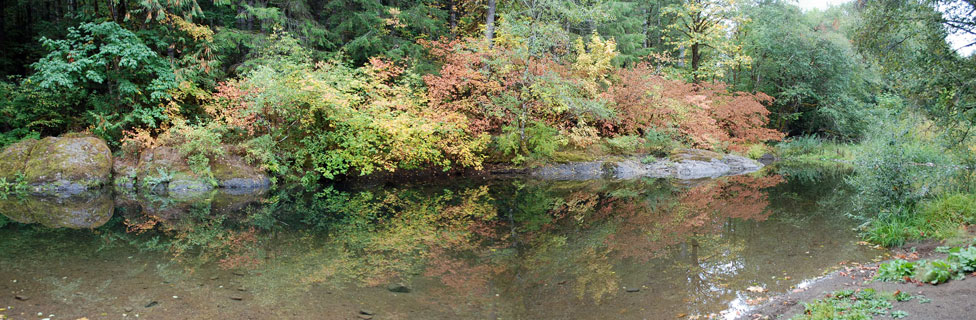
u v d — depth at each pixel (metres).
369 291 5.08
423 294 5.01
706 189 13.22
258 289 5.08
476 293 5.07
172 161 12.19
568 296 4.98
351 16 16.59
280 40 14.17
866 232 7.55
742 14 22.75
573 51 17.56
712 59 23.34
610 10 17.03
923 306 3.86
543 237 7.64
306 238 7.40
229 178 12.31
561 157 16.41
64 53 11.98
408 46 16.88
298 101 12.85
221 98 13.67
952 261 4.74
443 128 13.84
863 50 10.09
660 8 25.77
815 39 23.42
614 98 16.72
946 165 7.70
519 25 15.06
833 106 23.59
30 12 18.69
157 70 12.48
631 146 17.12
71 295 4.77
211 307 4.54
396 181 14.19
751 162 18.62
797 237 7.50
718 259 6.33
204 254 6.43
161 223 8.34
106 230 7.73
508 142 15.55
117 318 4.22
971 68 8.52
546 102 15.03
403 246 6.99
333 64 15.16
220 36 14.03
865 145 9.09
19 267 5.67
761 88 24.88
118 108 12.91
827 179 15.48
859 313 3.84
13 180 11.52
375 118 13.06
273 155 12.74
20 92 13.14
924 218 7.09
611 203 10.96
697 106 17.72
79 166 11.70
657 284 5.35
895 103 9.86
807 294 4.80
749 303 4.71
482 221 8.86
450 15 19.73
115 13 13.00
